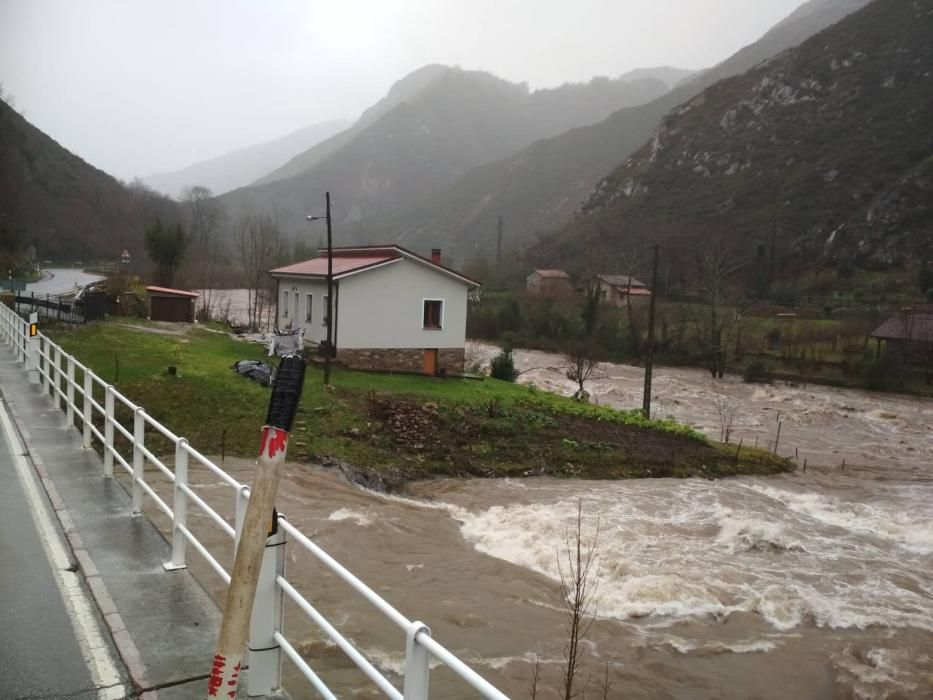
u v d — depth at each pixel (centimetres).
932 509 2089
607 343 6194
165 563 580
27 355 1589
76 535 651
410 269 3095
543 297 7462
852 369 5088
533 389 3161
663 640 1087
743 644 1096
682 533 1650
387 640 940
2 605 514
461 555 1395
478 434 2358
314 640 908
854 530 1806
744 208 10862
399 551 1371
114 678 420
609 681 940
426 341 3156
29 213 8512
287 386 289
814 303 7694
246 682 403
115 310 3631
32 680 416
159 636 467
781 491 2231
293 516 1480
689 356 5803
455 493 1939
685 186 12431
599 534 1578
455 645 993
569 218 15438
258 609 385
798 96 12731
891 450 3083
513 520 1670
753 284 8875
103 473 862
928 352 4988
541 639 1041
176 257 5269
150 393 2127
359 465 1984
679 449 2556
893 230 8944
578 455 2336
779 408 4028
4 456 942
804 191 10462
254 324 4691
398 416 2353
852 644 1118
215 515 471
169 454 1794
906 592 1361
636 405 3922
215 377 2369
